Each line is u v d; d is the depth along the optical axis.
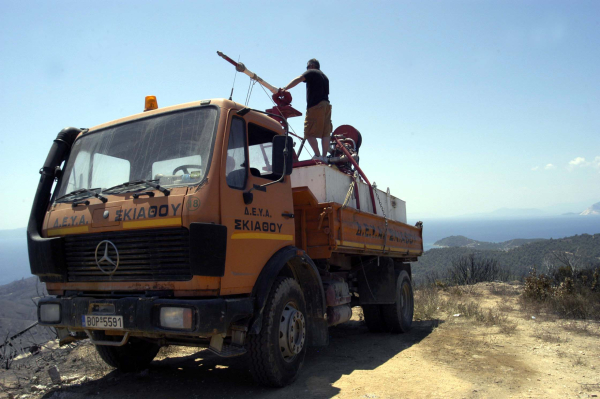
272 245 4.77
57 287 4.70
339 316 6.25
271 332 4.50
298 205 5.93
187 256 3.89
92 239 4.39
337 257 6.87
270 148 5.25
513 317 9.50
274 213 4.89
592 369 5.45
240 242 4.25
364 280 7.87
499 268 19.53
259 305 4.35
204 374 5.38
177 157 4.33
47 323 4.46
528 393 4.51
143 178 4.42
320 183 6.03
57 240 4.53
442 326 8.60
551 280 13.02
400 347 6.91
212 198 4.01
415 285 16.91
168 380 5.13
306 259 5.16
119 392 4.70
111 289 4.24
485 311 10.07
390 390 4.59
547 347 6.62
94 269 4.35
